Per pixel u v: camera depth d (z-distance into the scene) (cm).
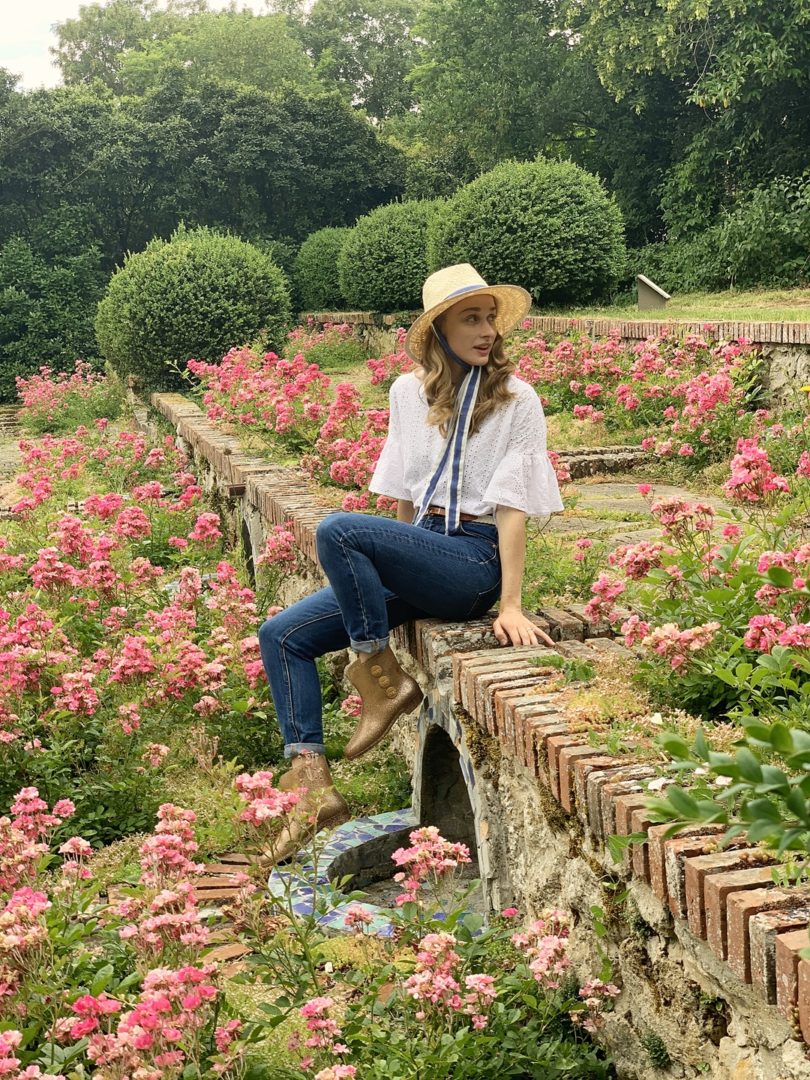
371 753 493
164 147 2889
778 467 749
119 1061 205
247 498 766
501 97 2670
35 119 2723
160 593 620
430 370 368
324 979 285
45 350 2545
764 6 2008
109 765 451
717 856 211
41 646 489
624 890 249
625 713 285
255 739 486
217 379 1223
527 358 1162
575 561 469
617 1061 260
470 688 330
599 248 1714
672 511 361
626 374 1045
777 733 136
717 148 2191
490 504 361
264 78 4656
